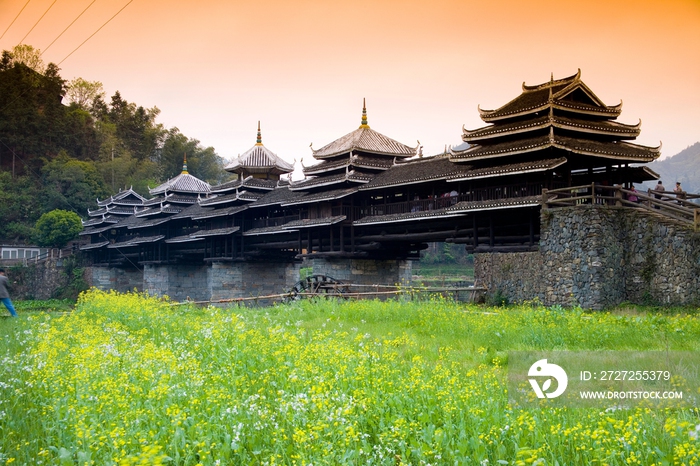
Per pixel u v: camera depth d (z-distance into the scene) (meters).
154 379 11.03
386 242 43.41
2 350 15.91
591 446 8.04
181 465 8.36
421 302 26.94
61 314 27.81
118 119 140.25
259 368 12.50
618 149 31.64
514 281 31.22
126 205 84.88
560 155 30.98
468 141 35.22
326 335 17.30
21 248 92.88
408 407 9.81
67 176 104.81
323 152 48.69
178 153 132.00
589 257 27.47
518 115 33.03
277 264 58.44
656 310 25.86
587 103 33.59
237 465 8.34
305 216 48.62
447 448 8.16
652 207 29.22
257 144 62.75
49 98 118.81
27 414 10.00
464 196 35.84
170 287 69.00
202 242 64.38
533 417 8.67
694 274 25.81
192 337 17.08
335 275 45.00
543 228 29.78
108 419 9.09
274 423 9.09
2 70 122.31
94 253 86.06
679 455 7.40
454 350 15.86
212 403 9.89
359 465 8.02
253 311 26.72
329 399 9.58
